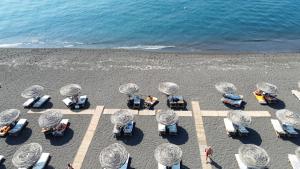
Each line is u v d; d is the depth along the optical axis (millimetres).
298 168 23453
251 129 28266
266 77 37750
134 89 31203
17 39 55719
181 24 58719
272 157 24906
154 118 29969
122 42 53000
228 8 65688
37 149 23562
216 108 31297
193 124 29000
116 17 63719
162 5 69438
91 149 26016
